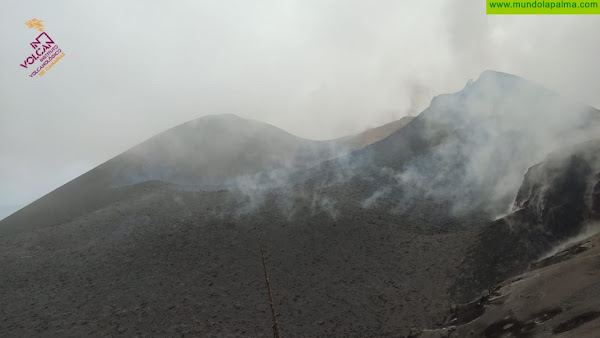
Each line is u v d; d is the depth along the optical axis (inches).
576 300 629.9
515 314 726.5
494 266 1270.9
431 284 1341.0
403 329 1150.3
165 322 1226.0
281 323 1204.5
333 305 1294.3
